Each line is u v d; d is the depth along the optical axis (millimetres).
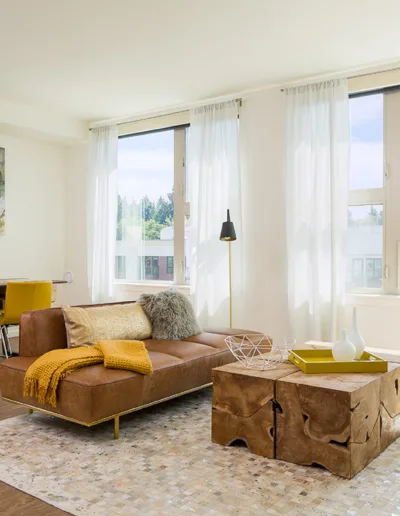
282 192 5105
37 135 6289
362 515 2045
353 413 2383
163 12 3627
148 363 3082
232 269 5289
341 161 4695
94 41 4121
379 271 4715
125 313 3846
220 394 2814
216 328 4438
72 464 2562
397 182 4605
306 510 2084
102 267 6363
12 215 6430
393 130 4625
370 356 2963
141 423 3191
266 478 2383
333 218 4676
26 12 3627
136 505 2141
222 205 5355
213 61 4539
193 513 2068
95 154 6500
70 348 3385
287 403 2561
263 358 3020
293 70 4754
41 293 5020
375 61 4547
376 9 3590
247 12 3625
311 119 4840
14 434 2998
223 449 2752
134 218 6406
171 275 6090
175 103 5754
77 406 2809
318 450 2465
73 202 6984
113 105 5836
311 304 4777
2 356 5285
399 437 2934
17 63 4578
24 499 2207
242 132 5363
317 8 3572
